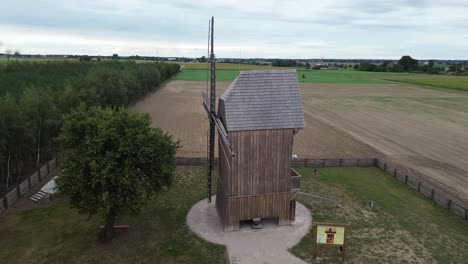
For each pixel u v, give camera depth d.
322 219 30.19
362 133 63.06
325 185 37.91
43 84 69.56
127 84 79.06
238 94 26.39
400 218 30.67
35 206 31.58
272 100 26.86
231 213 27.44
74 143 24.98
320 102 100.25
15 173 38.56
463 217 30.77
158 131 26.84
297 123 26.98
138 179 24.11
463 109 89.25
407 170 43.97
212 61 28.11
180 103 93.12
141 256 24.52
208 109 30.05
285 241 26.61
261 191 27.62
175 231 27.75
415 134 62.69
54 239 26.38
